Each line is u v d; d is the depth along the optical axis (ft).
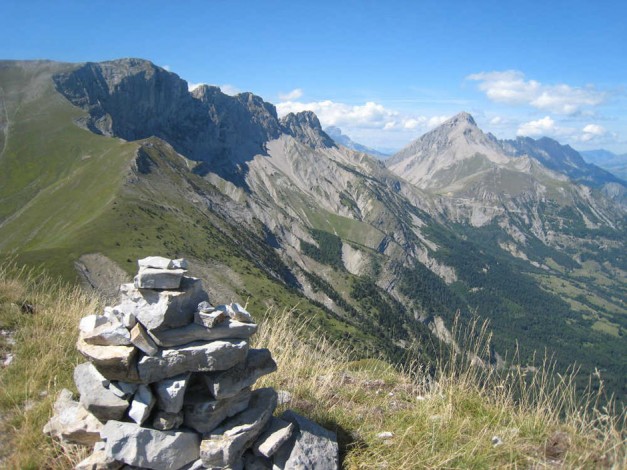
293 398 29.55
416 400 32.37
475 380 31.55
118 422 20.17
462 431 27.22
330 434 24.26
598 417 25.34
